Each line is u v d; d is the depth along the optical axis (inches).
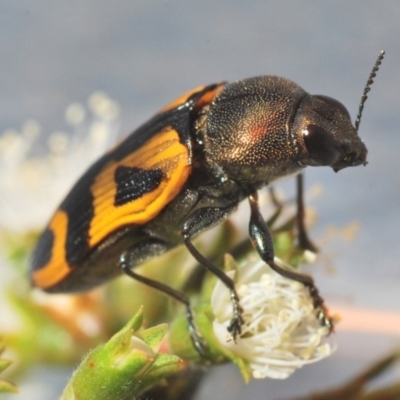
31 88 4.3
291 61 4.1
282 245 2.9
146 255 2.9
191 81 4.2
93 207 2.9
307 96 2.8
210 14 4.5
